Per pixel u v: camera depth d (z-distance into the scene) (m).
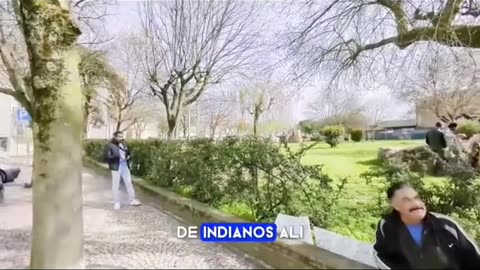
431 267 3.53
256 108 23.08
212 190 6.29
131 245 4.73
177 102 13.84
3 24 8.84
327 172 7.83
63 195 3.52
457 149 7.71
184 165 7.45
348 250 4.11
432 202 4.91
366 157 13.30
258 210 5.61
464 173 5.27
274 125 27.36
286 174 5.68
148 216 6.54
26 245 4.95
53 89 3.55
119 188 8.05
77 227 3.60
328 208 5.70
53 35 3.61
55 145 3.53
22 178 12.98
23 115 19.70
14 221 6.52
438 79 8.71
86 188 10.30
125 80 20.39
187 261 4.07
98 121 28.02
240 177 6.06
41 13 3.60
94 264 3.94
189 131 24.30
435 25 6.15
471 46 6.15
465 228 4.43
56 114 3.55
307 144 7.66
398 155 9.69
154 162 9.32
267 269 3.81
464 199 4.96
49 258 3.44
